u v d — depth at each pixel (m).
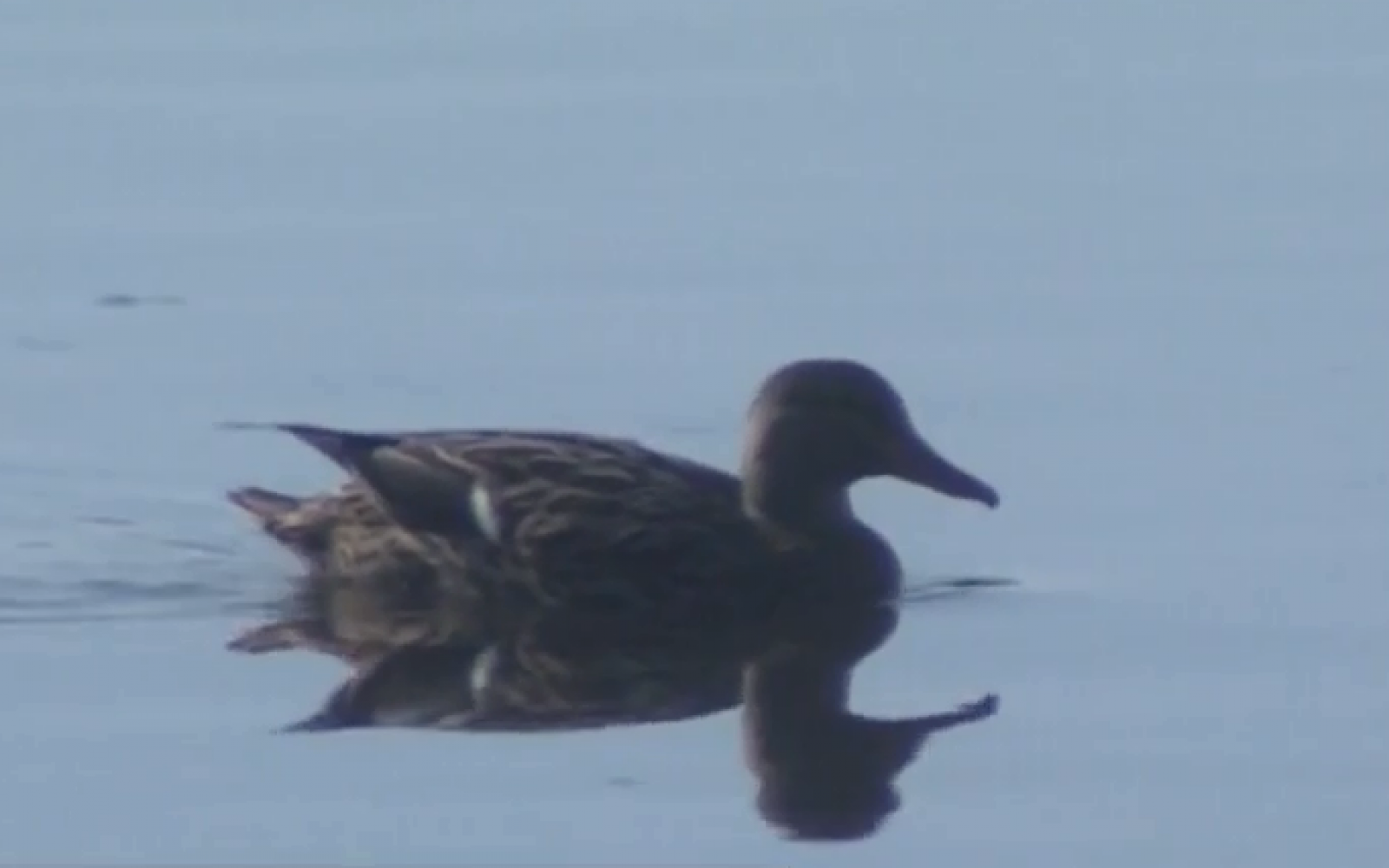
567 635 16.48
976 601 16.81
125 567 17.38
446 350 20.12
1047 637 16.20
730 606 16.83
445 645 16.30
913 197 22.08
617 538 16.92
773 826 13.95
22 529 17.83
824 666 15.97
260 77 23.78
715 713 15.30
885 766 14.63
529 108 23.31
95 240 21.62
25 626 16.45
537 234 21.58
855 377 17.14
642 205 21.95
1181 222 21.70
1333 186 22.12
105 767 14.55
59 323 20.53
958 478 17.08
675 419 19.23
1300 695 15.30
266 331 20.42
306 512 17.36
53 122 23.14
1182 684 15.49
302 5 25.06
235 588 17.09
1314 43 24.61
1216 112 23.41
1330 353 19.70
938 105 23.47
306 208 21.98
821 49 24.36
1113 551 17.27
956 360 19.78
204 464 18.72
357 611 16.78
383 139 22.88
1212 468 18.23
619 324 20.42
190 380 19.77
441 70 23.91
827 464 17.08
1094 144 22.88
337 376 19.81
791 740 14.91
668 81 23.77
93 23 24.73
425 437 17.36
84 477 18.52
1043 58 24.33
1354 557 16.95
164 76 23.78
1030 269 21.00
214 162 22.58
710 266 21.11
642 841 13.84
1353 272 20.83
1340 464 18.19
